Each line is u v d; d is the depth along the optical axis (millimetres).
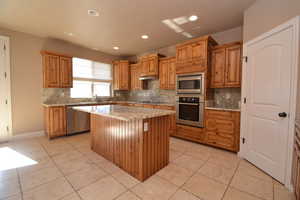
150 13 2488
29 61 3408
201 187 1680
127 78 5133
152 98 4891
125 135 1979
